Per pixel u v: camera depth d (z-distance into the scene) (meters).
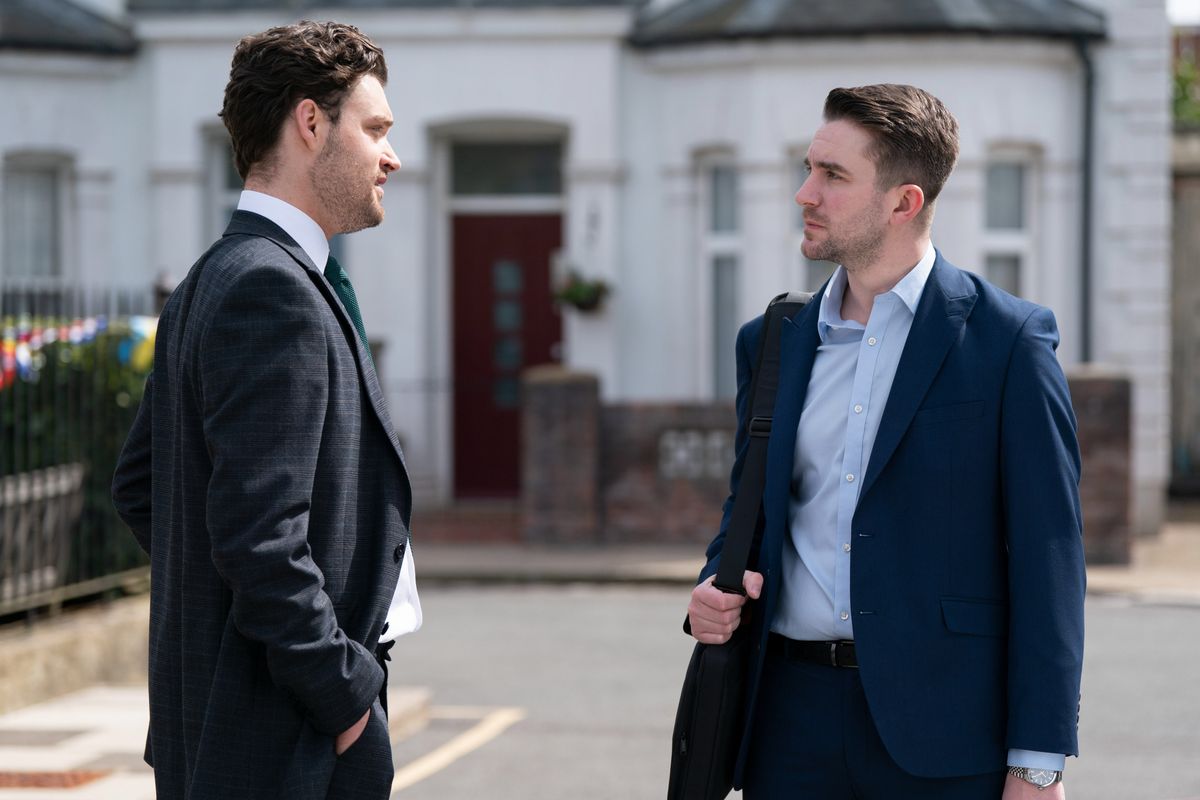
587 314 14.99
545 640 10.12
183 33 14.91
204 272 3.06
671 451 13.51
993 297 3.31
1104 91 14.52
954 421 3.21
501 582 12.40
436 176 15.52
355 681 2.96
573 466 13.45
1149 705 8.09
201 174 15.14
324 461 3.01
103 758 6.45
